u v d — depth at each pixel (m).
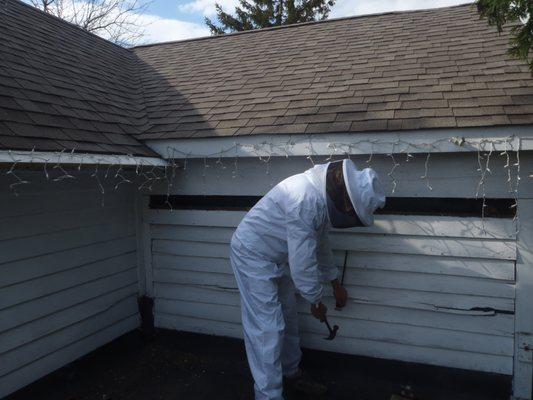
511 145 2.67
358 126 3.01
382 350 3.32
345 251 3.31
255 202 3.60
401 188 3.13
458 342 3.11
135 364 3.70
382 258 3.23
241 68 4.94
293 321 3.20
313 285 2.69
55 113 3.25
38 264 3.13
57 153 2.73
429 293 3.15
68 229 3.37
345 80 3.90
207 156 3.45
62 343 3.35
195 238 3.84
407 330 3.23
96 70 4.82
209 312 3.88
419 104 3.14
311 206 2.61
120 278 3.88
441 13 5.44
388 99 3.33
